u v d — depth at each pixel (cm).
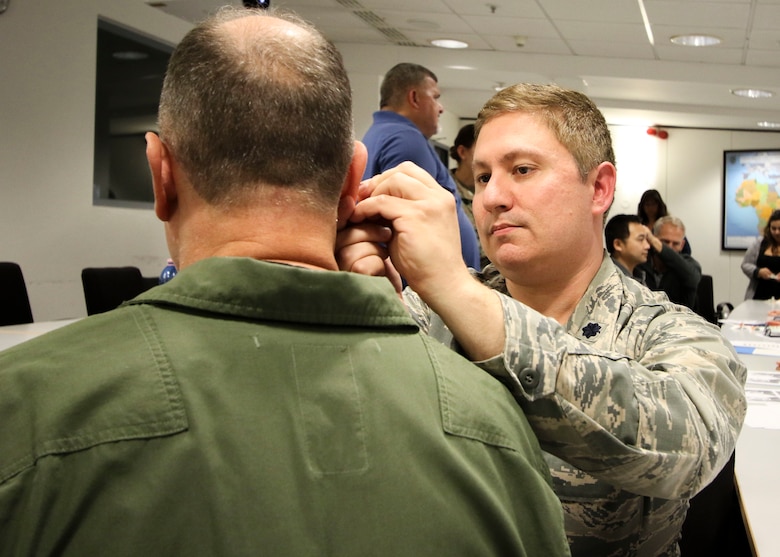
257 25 61
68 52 465
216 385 52
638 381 73
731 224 947
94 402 50
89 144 484
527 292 114
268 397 53
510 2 537
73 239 474
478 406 61
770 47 598
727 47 611
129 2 511
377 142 330
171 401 51
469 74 720
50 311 459
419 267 71
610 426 70
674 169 964
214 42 59
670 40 604
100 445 48
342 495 52
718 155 949
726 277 952
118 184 523
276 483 51
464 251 321
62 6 459
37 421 48
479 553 56
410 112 353
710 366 83
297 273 57
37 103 446
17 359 52
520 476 60
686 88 715
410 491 54
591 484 98
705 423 73
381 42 682
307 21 65
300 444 52
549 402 70
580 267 111
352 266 71
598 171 107
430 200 72
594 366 71
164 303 56
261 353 55
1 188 429
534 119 104
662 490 74
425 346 63
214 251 60
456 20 593
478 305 71
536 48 671
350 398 55
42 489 47
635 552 101
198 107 58
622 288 110
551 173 104
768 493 118
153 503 48
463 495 56
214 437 51
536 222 105
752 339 328
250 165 58
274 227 59
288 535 50
